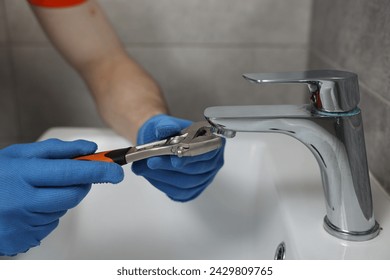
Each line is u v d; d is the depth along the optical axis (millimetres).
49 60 856
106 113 651
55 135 661
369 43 539
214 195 612
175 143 428
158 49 849
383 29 502
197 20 832
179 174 485
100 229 604
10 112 888
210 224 608
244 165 619
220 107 419
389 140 497
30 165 426
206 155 466
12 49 849
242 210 610
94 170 419
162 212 612
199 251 600
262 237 546
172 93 873
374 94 528
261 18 828
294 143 626
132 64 683
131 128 606
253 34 837
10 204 424
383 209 483
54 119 893
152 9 828
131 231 608
